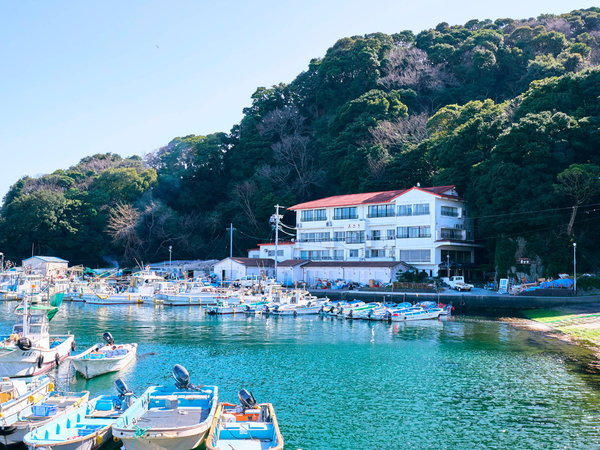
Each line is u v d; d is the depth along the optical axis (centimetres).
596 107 7825
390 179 10256
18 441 2089
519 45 13650
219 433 2048
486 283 8000
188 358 3809
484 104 10138
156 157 15250
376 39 14162
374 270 8419
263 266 9825
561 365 3531
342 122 12325
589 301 6053
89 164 16262
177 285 8600
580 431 2319
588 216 7300
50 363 3434
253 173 13188
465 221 8788
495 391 2933
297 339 4662
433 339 4625
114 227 12350
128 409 2142
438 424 2425
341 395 2870
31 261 11075
